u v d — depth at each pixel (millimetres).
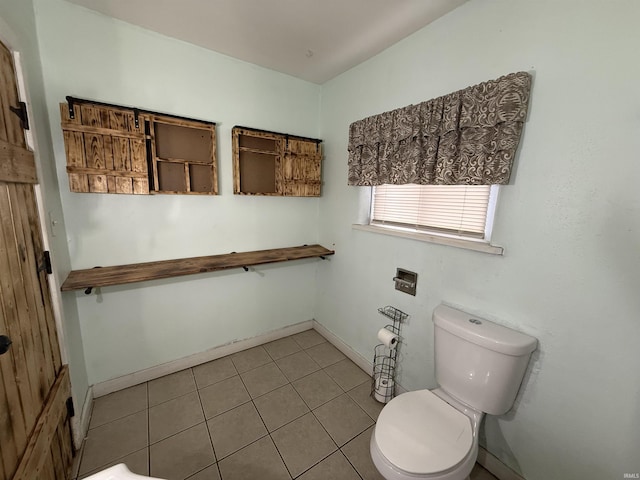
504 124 1097
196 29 1563
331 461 1363
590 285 973
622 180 883
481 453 1345
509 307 1202
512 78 1060
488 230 1299
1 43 925
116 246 1658
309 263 2539
